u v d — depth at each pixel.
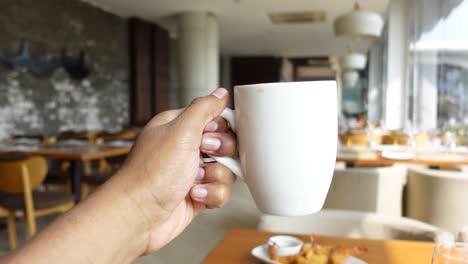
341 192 2.71
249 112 0.44
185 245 1.69
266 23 10.45
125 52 9.24
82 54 7.48
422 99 7.25
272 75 16.67
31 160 2.81
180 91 9.24
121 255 0.45
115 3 8.10
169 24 10.38
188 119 0.47
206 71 9.33
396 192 2.71
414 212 2.86
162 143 0.47
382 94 12.45
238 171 0.47
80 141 4.97
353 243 1.20
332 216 1.59
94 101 7.93
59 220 0.42
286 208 0.45
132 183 0.46
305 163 0.43
